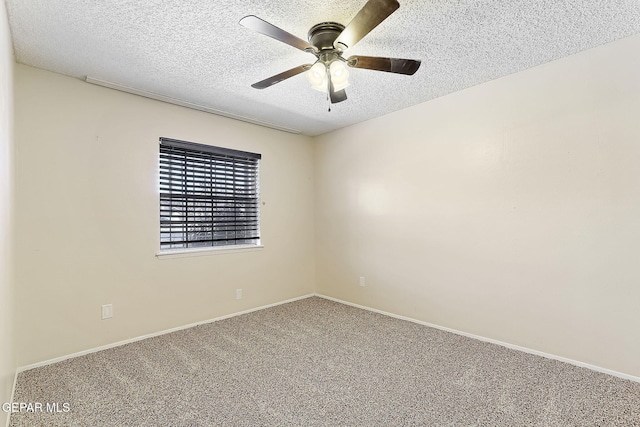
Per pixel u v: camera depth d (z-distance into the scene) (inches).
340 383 83.0
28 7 67.9
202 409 72.5
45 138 94.9
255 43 83.4
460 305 115.8
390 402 74.6
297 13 71.9
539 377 84.6
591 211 88.4
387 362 94.4
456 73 102.4
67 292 97.7
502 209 105.2
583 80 89.8
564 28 79.0
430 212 124.3
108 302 105.4
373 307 145.5
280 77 82.0
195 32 78.1
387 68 78.2
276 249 156.9
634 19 75.4
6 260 64.9
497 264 106.4
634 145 82.2
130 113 112.0
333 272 164.1
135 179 112.2
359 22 63.1
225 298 136.4
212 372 88.9
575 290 91.0
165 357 98.2
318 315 138.9
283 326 125.3
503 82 105.0
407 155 131.7
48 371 89.3
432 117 123.4
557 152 94.2
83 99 102.1
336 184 162.1
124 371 89.5
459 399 75.4
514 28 78.7
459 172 115.7
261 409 72.5
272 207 156.0
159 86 107.8
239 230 145.0
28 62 91.0
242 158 146.7
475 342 108.3
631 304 82.4
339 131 159.9
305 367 91.7
